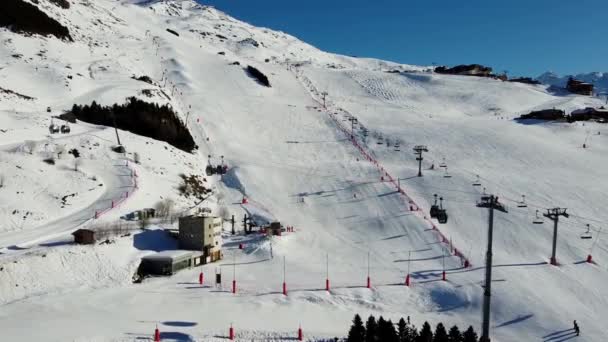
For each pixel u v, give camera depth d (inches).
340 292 1722.4
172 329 1299.2
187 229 1990.7
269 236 2271.2
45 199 2123.5
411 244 2256.4
